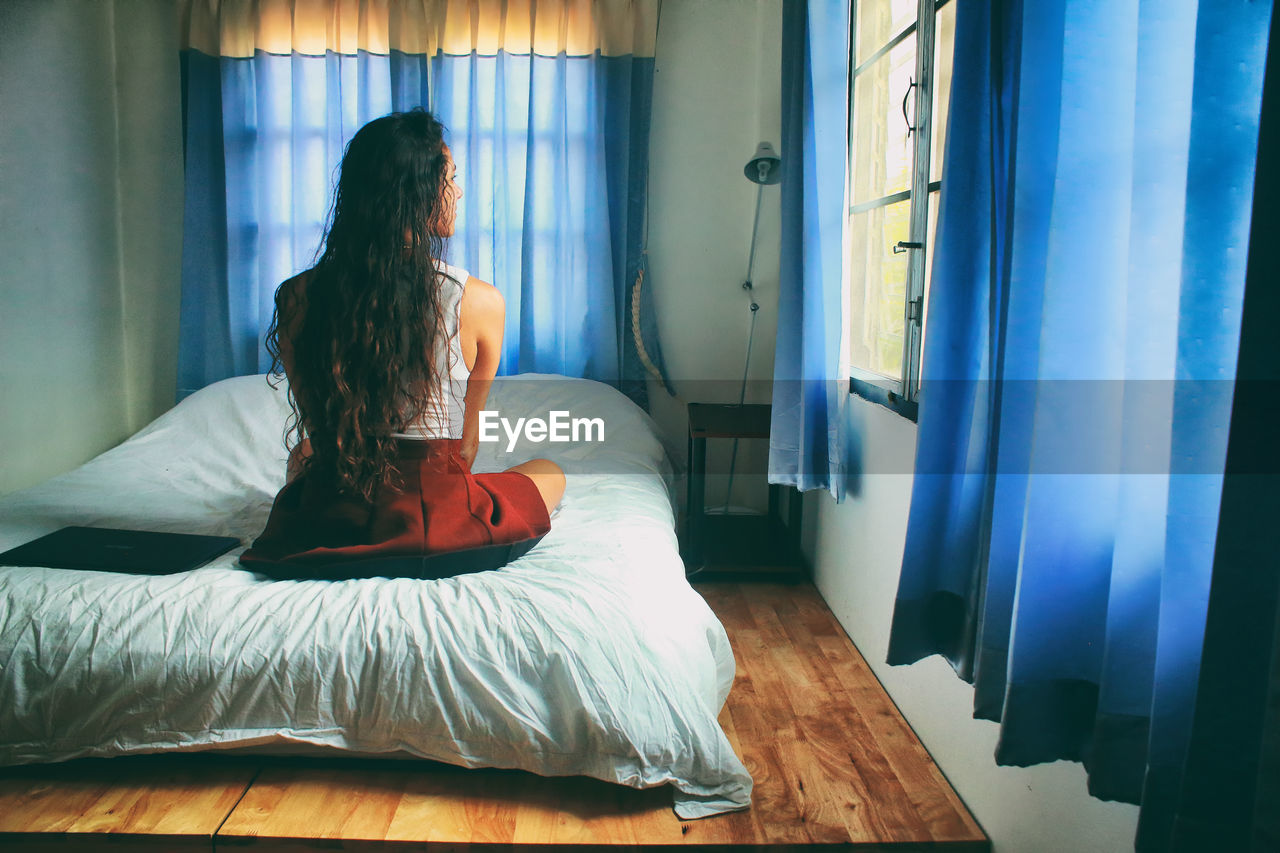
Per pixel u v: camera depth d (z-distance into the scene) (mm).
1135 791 934
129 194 3264
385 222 1668
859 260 2607
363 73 3141
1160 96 860
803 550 3109
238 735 1591
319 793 1599
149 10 3193
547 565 1819
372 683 1590
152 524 2168
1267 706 645
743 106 3367
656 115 3367
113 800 1562
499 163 3230
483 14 3148
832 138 2260
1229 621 720
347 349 1675
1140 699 919
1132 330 889
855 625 2395
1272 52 661
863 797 1649
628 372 3424
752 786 1669
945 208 1349
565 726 1588
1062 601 1025
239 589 1679
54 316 2898
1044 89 1042
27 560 1782
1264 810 644
